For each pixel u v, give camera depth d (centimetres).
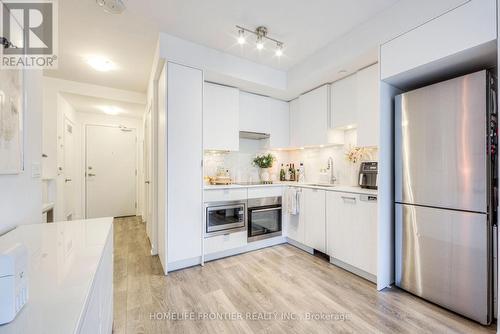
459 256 159
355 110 254
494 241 151
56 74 310
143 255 276
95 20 199
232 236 269
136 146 509
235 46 247
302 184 306
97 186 469
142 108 422
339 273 227
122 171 494
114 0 170
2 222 119
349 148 295
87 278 73
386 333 145
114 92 363
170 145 227
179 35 226
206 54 246
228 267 241
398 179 194
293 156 388
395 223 198
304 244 285
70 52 252
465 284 156
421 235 179
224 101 287
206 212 251
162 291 193
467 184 155
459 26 148
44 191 314
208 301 179
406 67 175
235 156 347
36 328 51
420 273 180
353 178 290
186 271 231
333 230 246
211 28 216
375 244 205
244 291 194
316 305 174
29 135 153
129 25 208
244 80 274
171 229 229
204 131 273
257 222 291
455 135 161
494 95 156
